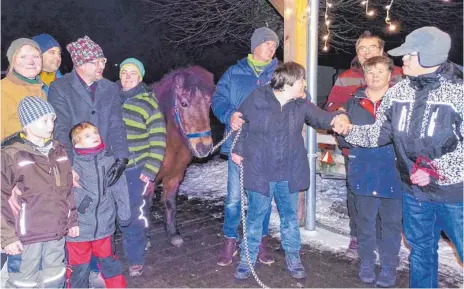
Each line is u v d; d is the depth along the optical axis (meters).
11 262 2.77
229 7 9.30
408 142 2.64
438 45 2.49
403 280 3.44
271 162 3.24
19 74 3.06
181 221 4.82
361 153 3.29
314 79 4.13
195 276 3.56
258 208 3.34
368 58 3.31
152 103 3.54
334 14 8.59
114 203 3.12
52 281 2.79
